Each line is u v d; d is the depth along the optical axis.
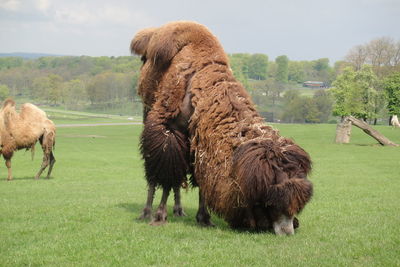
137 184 17.47
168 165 7.32
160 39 7.96
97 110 170.25
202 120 6.84
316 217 8.25
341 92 67.12
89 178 20.64
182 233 6.80
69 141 61.03
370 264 5.11
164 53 7.83
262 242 6.02
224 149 6.49
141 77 8.62
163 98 7.51
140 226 7.43
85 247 6.11
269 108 135.00
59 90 182.88
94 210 9.35
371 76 68.19
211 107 6.83
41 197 12.75
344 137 51.06
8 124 18.72
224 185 6.37
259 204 6.17
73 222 7.92
